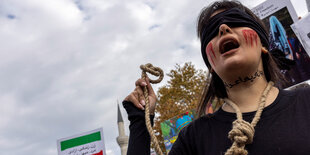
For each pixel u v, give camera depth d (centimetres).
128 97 152
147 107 144
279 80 143
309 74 307
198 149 125
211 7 150
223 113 127
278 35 338
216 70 128
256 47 122
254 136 107
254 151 104
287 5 340
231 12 129
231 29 124
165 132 680
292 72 315
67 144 745
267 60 135
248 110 119
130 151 134
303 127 101
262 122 109
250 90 122
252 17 138
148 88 160
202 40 138
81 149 736
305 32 312
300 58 316
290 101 111
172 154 136
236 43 121
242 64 116
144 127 142
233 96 127
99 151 723
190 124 140
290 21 335
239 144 100
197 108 161
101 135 734
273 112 109
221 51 124
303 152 95
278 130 104
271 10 348
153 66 166
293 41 325
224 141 116
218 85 148
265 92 117
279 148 100
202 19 152
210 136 123
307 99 109
